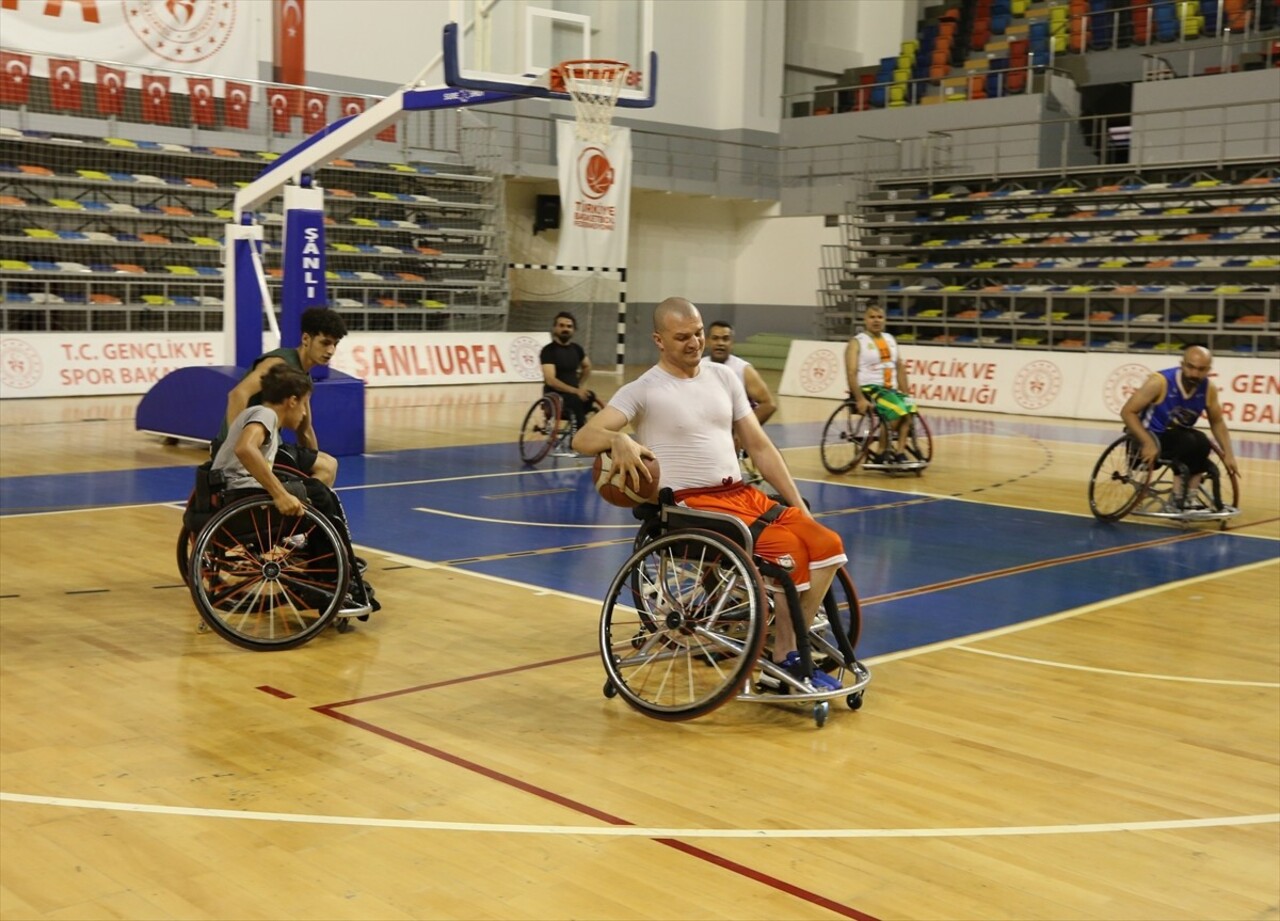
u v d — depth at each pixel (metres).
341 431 10.83
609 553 7.06
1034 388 16.58
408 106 9.71
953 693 4.64
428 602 5.87
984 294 19.12
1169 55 20.27
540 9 9.89
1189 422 8.28
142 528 7.50
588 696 4.51
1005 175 19.53
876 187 21.75
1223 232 17.83
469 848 3.18
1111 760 3.96
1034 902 2.96
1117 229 18.83
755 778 3.73
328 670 4.76
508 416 14.34
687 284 24.20
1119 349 17.92
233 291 11.07
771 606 4.38
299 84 18.58
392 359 17.77
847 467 10.67
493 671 4.79
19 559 6.59
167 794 3.50
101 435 11.83
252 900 2.86
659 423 4.36
